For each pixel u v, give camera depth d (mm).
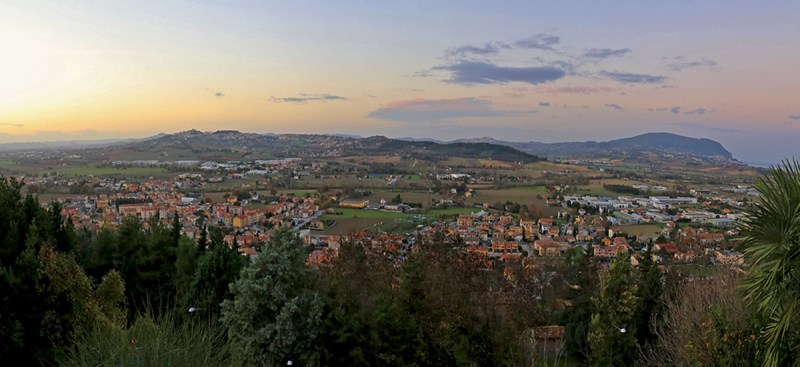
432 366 18625
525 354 18078
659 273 26484
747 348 11203
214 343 11117
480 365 19016
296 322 17422
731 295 16078
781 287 8602
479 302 20547
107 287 18000
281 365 17141
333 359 17484
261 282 17375
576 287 29688
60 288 15133
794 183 8359
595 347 20734
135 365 8195
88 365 8734
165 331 9219
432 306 20594
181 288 25094
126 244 27750
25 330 14219
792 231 8258
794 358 8859
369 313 18641
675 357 16422
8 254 16281
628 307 20812
